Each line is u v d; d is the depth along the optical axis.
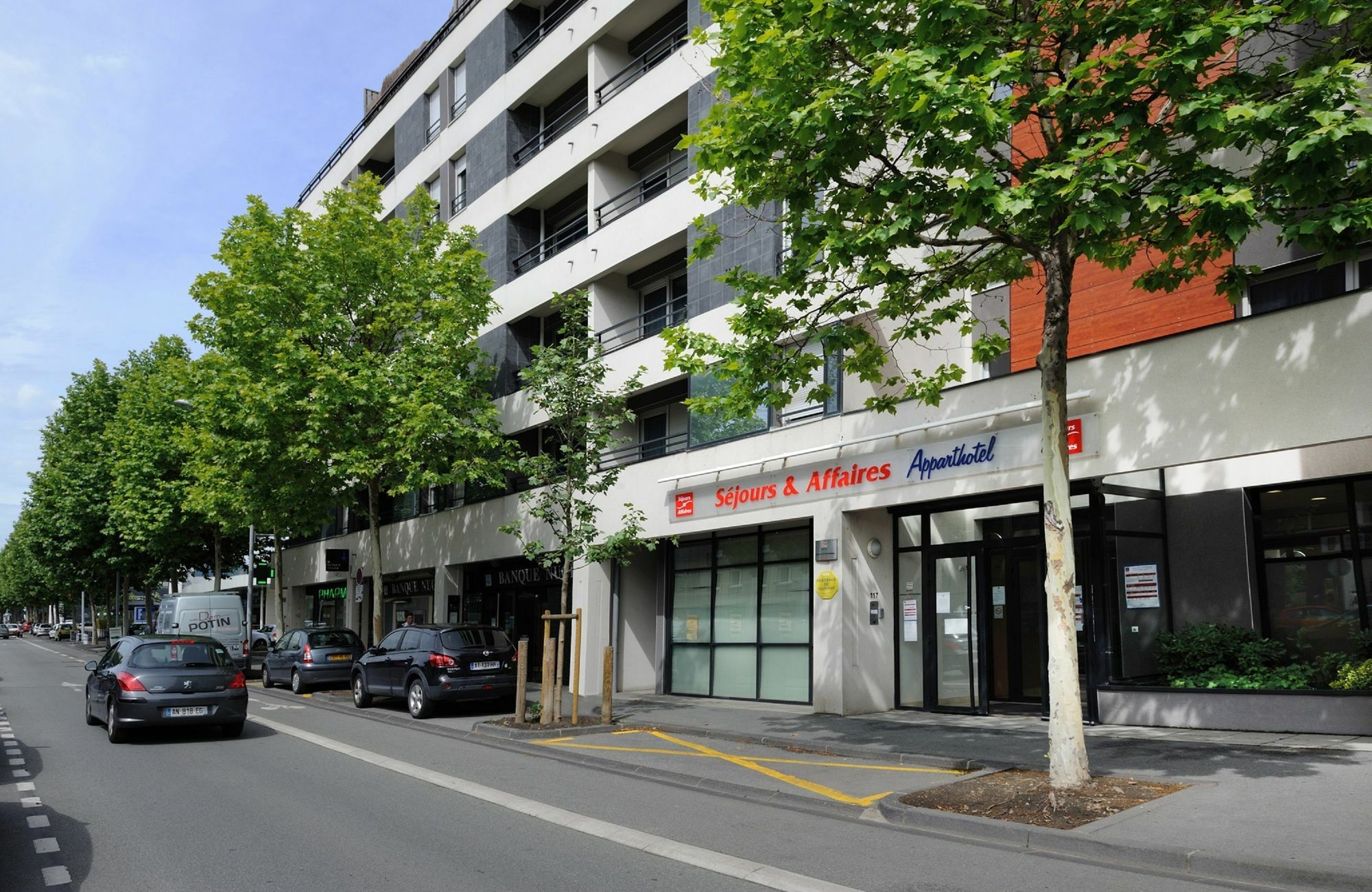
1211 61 9.51
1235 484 13.11
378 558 24.28
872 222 8.89
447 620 28.47
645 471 20.55
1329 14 7.54
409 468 22.03
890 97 7.94
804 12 8.68
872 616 16.23
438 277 24.12
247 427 22.31
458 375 25.09
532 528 24.27
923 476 14.67
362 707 19.44
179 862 7.14
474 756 12.75
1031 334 14.91
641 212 21.45
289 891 6.36
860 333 10.88
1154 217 8.17
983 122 7.57
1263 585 12.78
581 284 23.48
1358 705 10.55
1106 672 12.92
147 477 37.16
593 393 16.67
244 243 23.47
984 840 7.51
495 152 27.44
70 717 18.12
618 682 21.44
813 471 16.55
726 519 18.33
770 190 9.75
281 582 31.17
